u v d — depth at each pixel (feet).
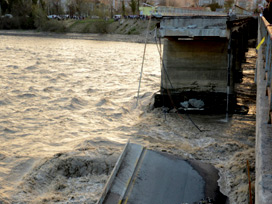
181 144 43.50
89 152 37.40
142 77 102.12
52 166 34.06
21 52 165.37
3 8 341.00
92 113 60.08
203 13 56.90
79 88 82.02
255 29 100.07
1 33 283.79
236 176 32.42
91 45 217.56
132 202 25.35
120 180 27.45
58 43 225.76
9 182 31.89
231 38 59.06
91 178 32.81
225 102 61.11
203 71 62.28
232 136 47.70
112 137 46.14
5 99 66.90
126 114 59.98
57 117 57.00
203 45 61.72
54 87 81.30
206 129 51.01
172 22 52.47
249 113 61.05
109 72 110.83
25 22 312.50
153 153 32.45
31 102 66.49
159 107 63.26
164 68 61.16
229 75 58.95
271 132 19.61
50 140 45.65
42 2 341.00
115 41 249.75
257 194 14.82
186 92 63.26
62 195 29.63
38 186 31.35
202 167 32.81
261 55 36.14
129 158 30.53
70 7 358.84
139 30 267.80
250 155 38.11
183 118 57.36
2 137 46.03
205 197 27.61
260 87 27.84
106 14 330.34
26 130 49.65
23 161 36.60
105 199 25.14
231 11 57.21
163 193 27.04
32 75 98.99
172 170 30.48
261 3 88.33
